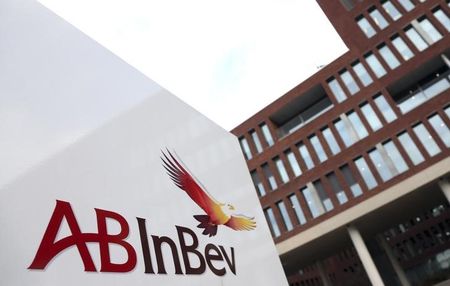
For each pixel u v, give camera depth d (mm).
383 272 25125
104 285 1966
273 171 24609
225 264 3029
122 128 2650
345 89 23828
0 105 1920
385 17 24500
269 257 3637
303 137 24297
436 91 21328
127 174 2480
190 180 3152
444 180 19047
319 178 22766
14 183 1783
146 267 2275
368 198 20406
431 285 34375
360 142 22062
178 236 2680
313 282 48062
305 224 21984
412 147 20547
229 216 3441
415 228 48469
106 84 2730
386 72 22953
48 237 1808
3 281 1560
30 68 2191
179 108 3496
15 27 2244
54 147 2064
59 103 2252
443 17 22734
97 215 2121
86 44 2740
